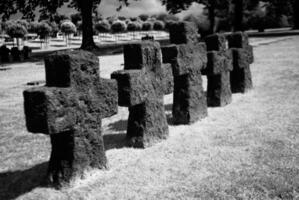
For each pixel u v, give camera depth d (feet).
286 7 183.11
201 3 140.36
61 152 17.94
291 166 18.94
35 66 78.07
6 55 95.20
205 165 19.79
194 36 28.91
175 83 28.37
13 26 138.21
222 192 16.46
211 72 31.86
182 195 16.40
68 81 17.39
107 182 18.08
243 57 37.99
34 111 16.26
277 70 51.06
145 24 234.38
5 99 41.16
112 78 21.89
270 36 126.93
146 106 22.98
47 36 162.61
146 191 17.02
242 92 38.55
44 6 105.50
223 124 27.71
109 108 19.97
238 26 148.97
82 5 106.22
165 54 26.81
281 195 15.87
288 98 34.76
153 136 23.57
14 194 17.47
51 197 16.85
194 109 28.30
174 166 19.88
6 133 27.84
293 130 25.13
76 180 17.80
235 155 21.03
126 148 23.12
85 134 18.37
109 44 150.61
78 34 196.13
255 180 17.47
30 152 23.52
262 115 29.63
